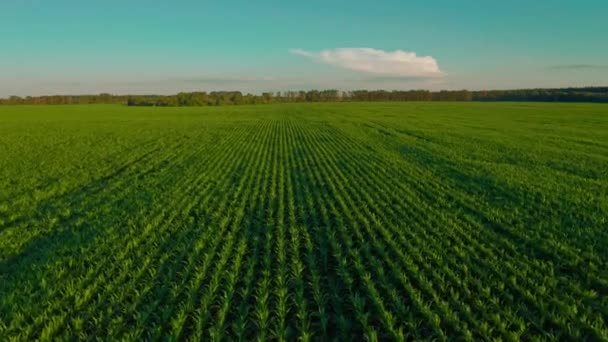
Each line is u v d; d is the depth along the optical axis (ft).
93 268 28.30
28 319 21.90
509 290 24.75
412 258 29.53
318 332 21.06
